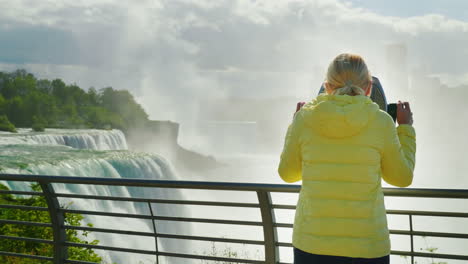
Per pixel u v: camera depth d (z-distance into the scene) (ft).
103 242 87.40
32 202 31.71
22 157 109.81
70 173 101.65
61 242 13.00
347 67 7.80
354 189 7.48
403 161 7.63
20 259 24.59
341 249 7.39
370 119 7.49
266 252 11.14
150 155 140.15
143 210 124.57
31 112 317.83
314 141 7.76
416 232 9.99
